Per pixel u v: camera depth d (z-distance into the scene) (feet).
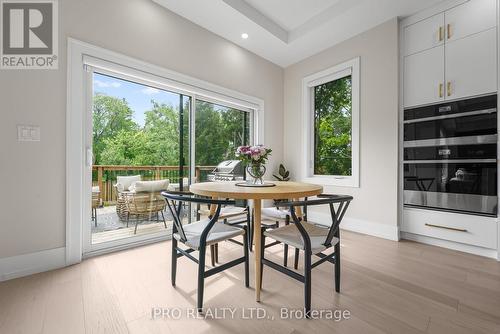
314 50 10.87
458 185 7.30
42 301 4.53
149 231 8.16
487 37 6.77
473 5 7.02
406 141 8.45
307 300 4.10
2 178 5.28
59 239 6.01
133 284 5.23
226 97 9.90
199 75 8.94
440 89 7.65
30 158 5.59
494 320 4.05
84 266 6.11
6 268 5.33
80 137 6.27
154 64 7.64
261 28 9.16
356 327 3.88
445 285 5.26
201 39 9.01
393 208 8.54
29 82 5.58
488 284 5.30
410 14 8.31
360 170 9.48
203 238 4.30
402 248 7.63
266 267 6.20
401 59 8.55
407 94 8.42
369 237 8.82
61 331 3.73
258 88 11.33
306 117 11.59
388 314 4.23
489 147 6.74
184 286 5.17
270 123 12.00
